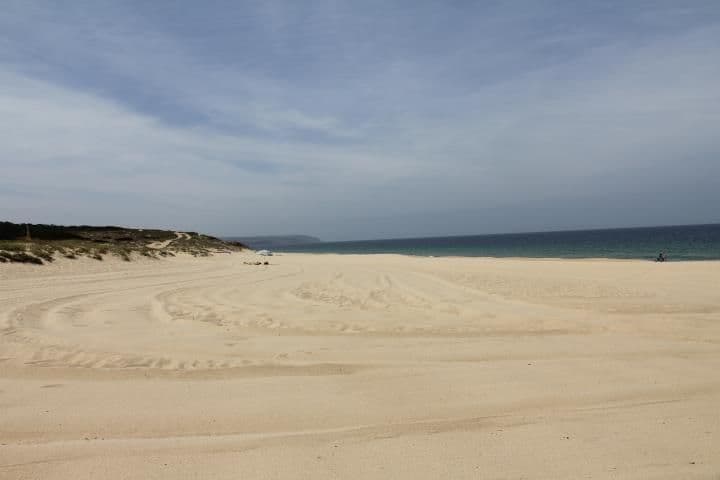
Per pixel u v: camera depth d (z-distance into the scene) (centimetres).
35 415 457
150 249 3300
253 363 638
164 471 344
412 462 356
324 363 638
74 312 1012
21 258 1825
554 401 488
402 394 515
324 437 405
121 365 625
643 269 2064
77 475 338
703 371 586
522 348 716
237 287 1532
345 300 1232
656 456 359
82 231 5150
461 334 822
